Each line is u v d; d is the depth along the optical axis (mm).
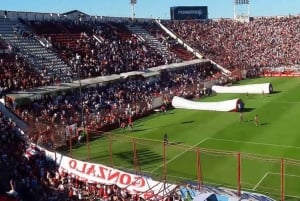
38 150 41969
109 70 78188
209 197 29250
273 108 66938
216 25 128250
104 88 70000
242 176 38375
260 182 36906
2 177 35312
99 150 48594
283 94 78812
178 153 46000
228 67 104500
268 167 40344
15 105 53750
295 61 111750
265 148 46000
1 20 77812
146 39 102250
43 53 72938
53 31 83688
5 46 68188
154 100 69188
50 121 53125
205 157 44188
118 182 35531
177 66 90438
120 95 68875
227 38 121125
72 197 32719
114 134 52125
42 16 90188
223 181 37375
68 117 56875
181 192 31312
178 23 123000
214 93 84188
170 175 39281
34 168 38500
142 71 81375
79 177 37781
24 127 49125
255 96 78500
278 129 53656
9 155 40062
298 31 124625
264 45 119500
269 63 111062
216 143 48906
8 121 48156
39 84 61844
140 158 44844
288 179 37250
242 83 94875
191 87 81250
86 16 101438
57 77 67188
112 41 91062
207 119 61750
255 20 134750
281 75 103625
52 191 34250
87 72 73438
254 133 52406
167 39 108812
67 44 80625
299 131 52125
